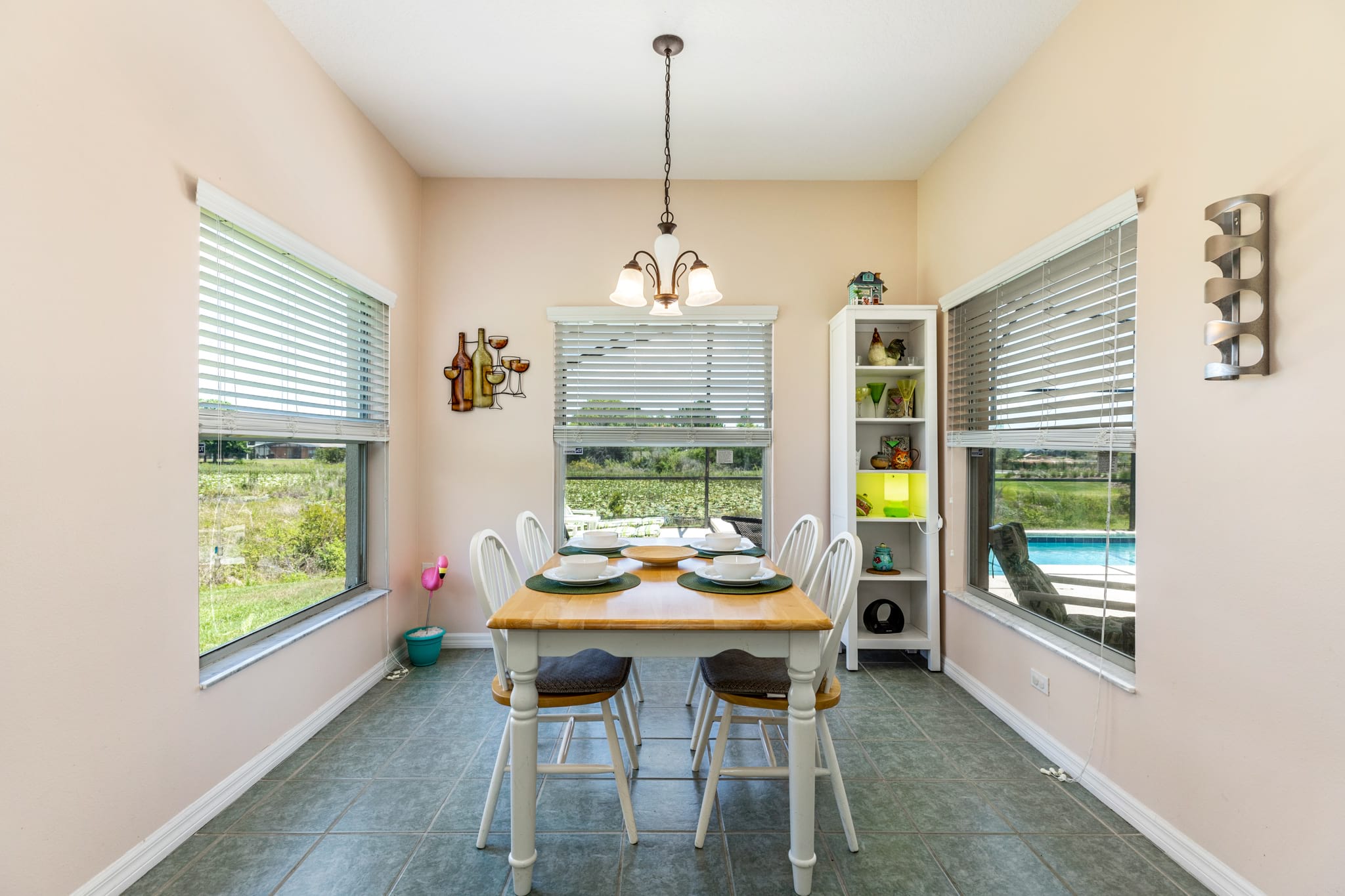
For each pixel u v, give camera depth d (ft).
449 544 12.01
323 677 8.61
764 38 8.02
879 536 12.27
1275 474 4.86
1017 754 7.87
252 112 7.11
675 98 9.43
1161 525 6.03
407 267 11.41
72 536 4.92
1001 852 5.91
